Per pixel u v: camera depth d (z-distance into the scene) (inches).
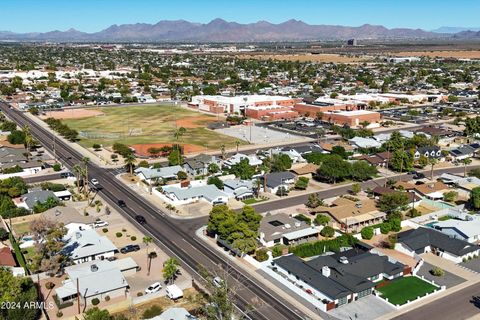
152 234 3887.8
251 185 4918.8
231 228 3545.8
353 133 7313.0
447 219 4212.6
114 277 3021.7
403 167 5669.3
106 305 2824.8
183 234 3900.1
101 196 4785.9
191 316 2630.4
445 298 2952.8
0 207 4195.4
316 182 5324.8
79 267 3159.5
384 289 3051.2
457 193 4741.6
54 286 3043.8
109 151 6555.1
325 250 3597.4
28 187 4881.9
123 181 5300.2
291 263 3223.4
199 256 3503.9
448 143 7052.2
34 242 3363.7
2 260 3248.0
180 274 3228.3
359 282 2989.7
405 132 7480.3
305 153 6200.8
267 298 2942.9
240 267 3339.1
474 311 2805.1
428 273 3275.1
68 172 5546.3
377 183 5275.6
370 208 4261.8
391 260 3412.9
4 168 5467.5
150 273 3240.7
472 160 6230.3
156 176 5182.1
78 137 7391.7
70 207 4224.9
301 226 3870.6
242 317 2721.5
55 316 2701.8
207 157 5802.2
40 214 4173.2
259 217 3688.5
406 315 2765.7
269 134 7746.1
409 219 4173.2
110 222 4114.2
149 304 2864.2
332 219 4094.5
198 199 4699.8
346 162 5344.5
